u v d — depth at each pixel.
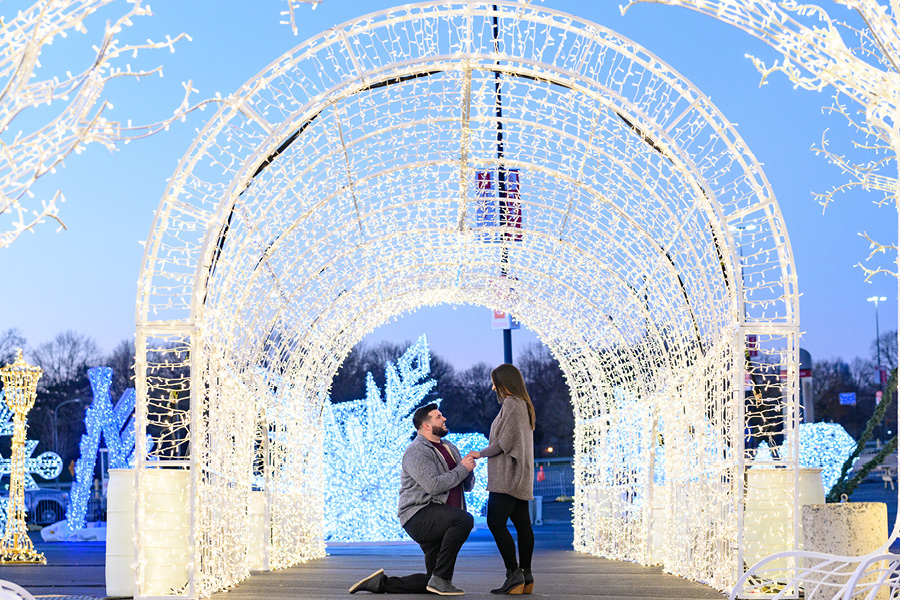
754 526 6.77
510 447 6.59
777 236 6.33
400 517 6.71
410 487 6.72
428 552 6.74
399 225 9.47
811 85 4.33
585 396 12.08
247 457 8.62
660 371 9.27
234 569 7.67
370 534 14.92
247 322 8.52
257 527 9.52
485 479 17.06
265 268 8.35
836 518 5.12
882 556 3.98
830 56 4.18
